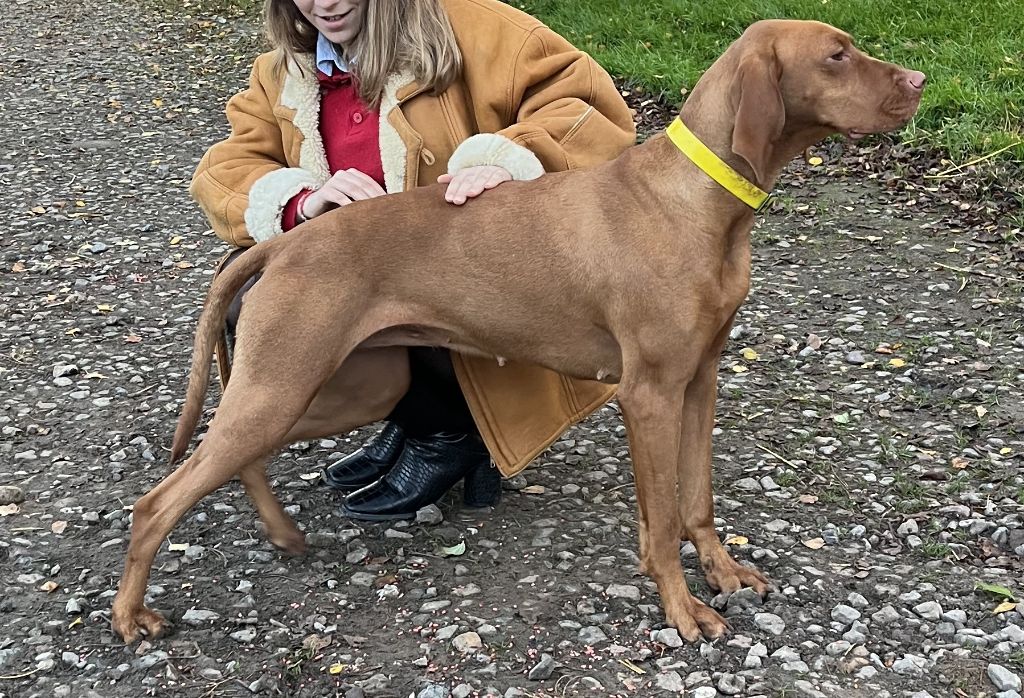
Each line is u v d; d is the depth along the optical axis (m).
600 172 3.21
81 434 4.56
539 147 3.44
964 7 8.54
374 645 3.17
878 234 6.32
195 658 3.13
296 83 3.68
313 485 4.12
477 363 3.60
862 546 3.62
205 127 9.38
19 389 5.00
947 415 4.43
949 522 3.71
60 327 5.69
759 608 3.27
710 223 3.03
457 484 4.15
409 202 3.32
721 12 9.52
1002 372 4.73
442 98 3.62
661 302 3.04
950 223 6.34
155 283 6.27
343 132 3.69
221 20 13.23
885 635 3.14
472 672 3.03
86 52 12.11
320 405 3.53
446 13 3.64
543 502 3.97
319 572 3.56
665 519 3.13
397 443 4.03
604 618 3.26
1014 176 6.60
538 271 3.21
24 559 3.66
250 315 3.19
